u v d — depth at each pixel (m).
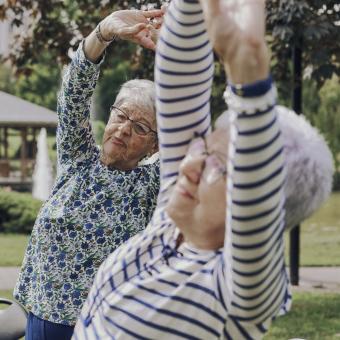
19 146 54.41
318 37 8.91
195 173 2.03
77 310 3.62
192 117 2.22
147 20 3.34
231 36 1.69
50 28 10.39
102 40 3.47
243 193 1.73
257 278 1.83
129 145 3.65
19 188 32.22
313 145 2.02
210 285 2.04
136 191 3.66
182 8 2.13
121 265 2.23
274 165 1.73
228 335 2.04
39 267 3.69
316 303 9.56
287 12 8.84
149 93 3.68
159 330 2.10
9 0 10.59
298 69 10.21
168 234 2.22
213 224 2.02
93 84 3.64
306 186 2.00
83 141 3.72
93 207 3.64
